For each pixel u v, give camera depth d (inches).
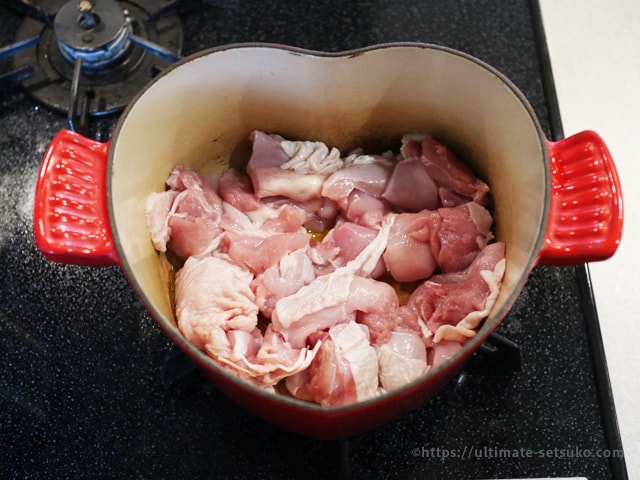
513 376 13.7
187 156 14.4
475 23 17.0
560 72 16.9
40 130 15.8
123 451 13.2
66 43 15.3
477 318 12.7
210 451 13.2
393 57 12.8
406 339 12.9
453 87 13.2
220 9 16.9
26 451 13.1
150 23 16.6
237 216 14.2
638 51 17.1
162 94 12.7
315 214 14.7
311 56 12.7
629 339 14.2
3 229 15.0
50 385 13.7
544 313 14.2
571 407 13.4
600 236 11.0
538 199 11.7
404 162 14.3
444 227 13.7
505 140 13.0
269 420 12.2
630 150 16.0
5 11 16.8
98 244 11.2
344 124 14.5
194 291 12.9
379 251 13.7
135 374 13.8
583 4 17.7
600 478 12.9
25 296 14.4
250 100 13.9
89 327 14.1
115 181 11.7
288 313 12.7
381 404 10.2
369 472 13.0
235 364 12.2
